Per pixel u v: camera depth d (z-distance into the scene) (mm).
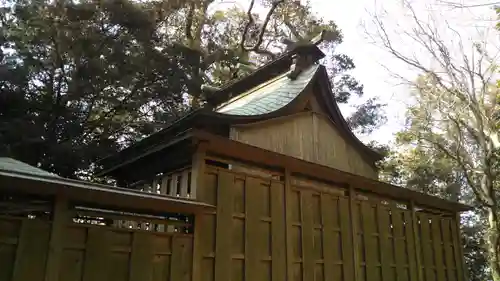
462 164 11070
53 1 12453
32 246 3434
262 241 5465
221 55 16531
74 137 12320
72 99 12289
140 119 14445
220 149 5258
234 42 20078
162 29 17172
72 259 3652
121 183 7203
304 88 8109
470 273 15609
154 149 5457
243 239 5246
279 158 5824
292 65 9188
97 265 3799
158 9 15633
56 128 12062
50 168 11531
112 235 3982
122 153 7133
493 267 10695
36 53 12156
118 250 3984
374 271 7051
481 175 11219
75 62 12469
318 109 8703
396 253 7629
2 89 11297
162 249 4344
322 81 8656
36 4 12281
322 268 6191
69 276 3600
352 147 9133
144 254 4172
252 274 5207
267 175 6461
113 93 13508
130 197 3896
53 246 3539
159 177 6227
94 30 12711
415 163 16266
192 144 4961
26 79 11695
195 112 6176
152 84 14133
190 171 5457
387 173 16953
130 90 13852
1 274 3230
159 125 14016
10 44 12102
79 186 3570
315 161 8070
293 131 7836
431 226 8797
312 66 9016
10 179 3160
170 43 14969
